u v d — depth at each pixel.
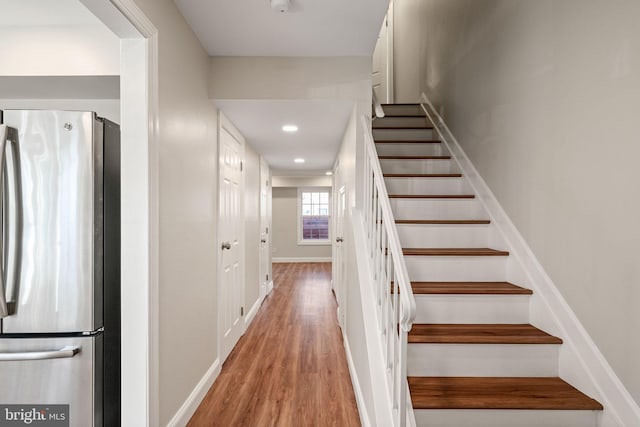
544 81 1.86
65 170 1.63
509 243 2.18
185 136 2.07
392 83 5.88
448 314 1.97
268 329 3.85
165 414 1.77
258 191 4.73
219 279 2.75
